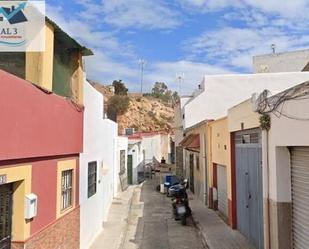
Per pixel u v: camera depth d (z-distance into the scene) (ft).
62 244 28.91
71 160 32.01
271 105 28.09
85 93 37.04
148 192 84.84
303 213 25.35
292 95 24.47
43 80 25.43
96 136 43.98
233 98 84.48
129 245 40.81
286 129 25.64
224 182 51.06
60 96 28.55
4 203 20.75
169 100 254.27
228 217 46.91
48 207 25.84
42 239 24.29
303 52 96.22
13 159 20.26
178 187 54.90
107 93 219.41
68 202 31.99
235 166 44.21
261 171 33.32
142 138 129.29
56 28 27.35
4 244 20.66
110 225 49.60
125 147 93.50
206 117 85.25
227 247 36.83
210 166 59.16
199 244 40.81
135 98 229.25
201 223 48.49
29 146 22.13
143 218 55.31
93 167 42.37
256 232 35.22
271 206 28.78
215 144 55.47
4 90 18.97
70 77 33.68
